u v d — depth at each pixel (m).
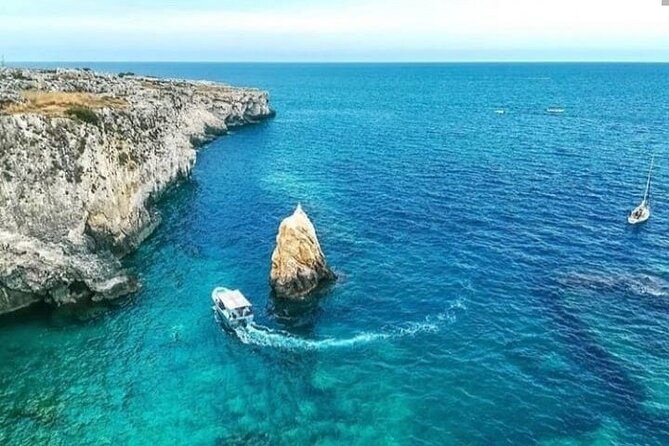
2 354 48.44
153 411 41.91
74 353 48.91
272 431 39.91
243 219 83.44
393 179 105.06
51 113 66.25
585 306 55.91
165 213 85.75
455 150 133.75
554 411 41.16
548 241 72.50
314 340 51.16
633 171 108.56
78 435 39.16
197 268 66.06
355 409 42.03
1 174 55.31
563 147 135.75
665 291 58.88
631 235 74.69
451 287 60.31
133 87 124.62
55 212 58.94
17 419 40.50
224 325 53.78
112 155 71.62
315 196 94.94
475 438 38.75
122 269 61.41
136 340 51.16
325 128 175.62
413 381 45.06
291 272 58.66
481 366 46.66
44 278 55.94
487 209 85.75
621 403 41.81
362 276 63.25
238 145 145.38
